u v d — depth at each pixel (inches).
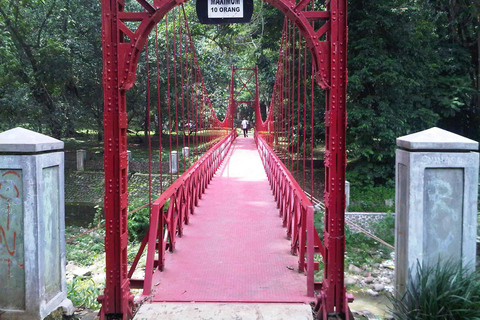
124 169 133.7
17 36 659.4
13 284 125.9
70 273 293.7
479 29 627.5
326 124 137.1
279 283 158.1
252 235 227.0
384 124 546.9
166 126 1113.4
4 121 648.4
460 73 641.0
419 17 580.4
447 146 118.7
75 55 737.0
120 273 129.8
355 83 537.3
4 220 125.3
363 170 595.2
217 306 136.2
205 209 296.0
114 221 129.7
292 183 210.8
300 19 129.4
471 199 120.3
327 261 135.9
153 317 128.3
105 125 128.0
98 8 758.5
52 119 733.9
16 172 124.5
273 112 579.8
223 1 147.1
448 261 117.6
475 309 108.5
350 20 559.2
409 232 119.0
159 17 128.0
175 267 175.8
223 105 1175.6
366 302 252.5
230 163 617.3
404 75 564.1
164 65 802.8
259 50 707.4
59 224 138.5
